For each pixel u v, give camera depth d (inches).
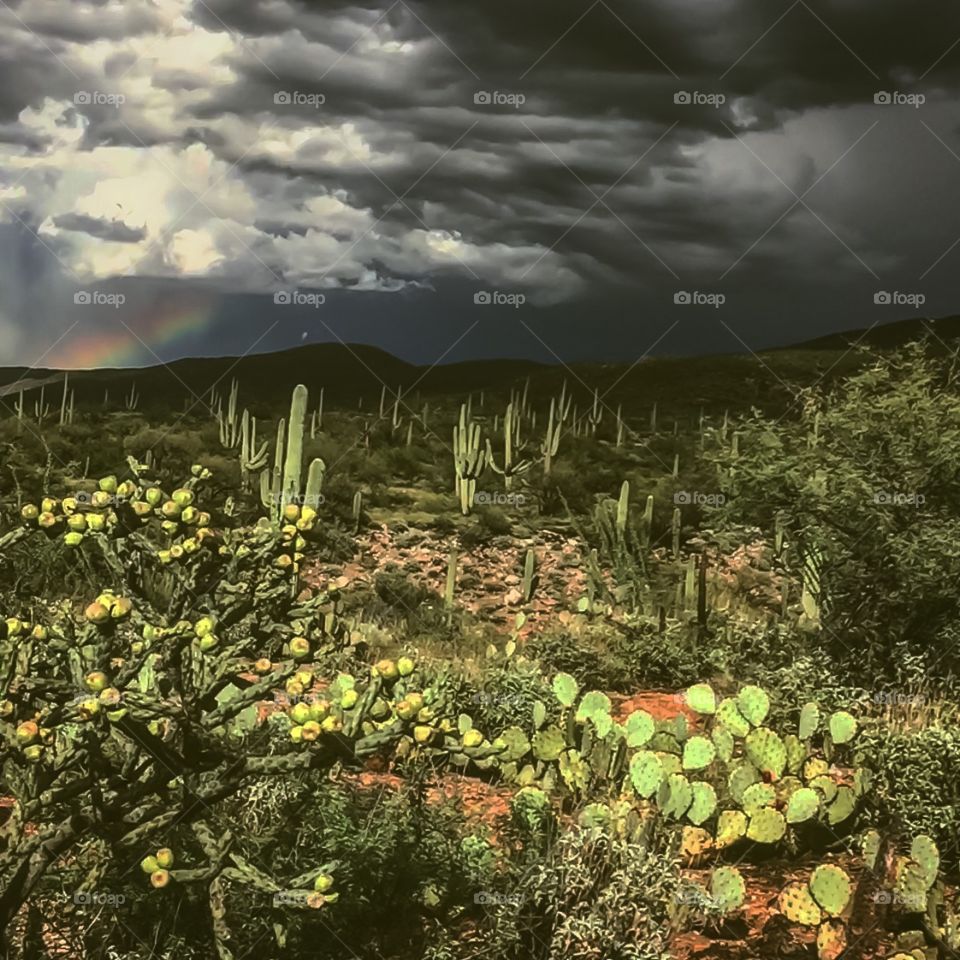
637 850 153.9
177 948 118.8
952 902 169.2
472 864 155.7
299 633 113.5
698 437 1667.1
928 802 197.3
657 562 663.1
